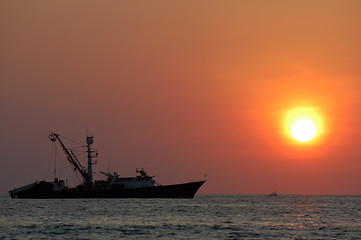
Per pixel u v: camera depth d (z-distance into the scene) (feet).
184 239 511.81
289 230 596.70
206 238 518.78
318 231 590.96
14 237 523.29
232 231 575.38
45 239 509.76
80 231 568.82
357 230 605.73
